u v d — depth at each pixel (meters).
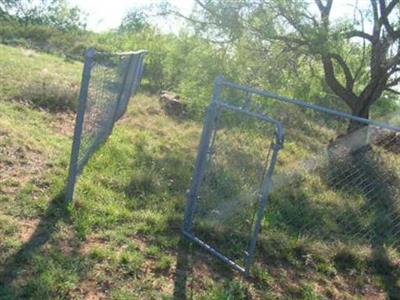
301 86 10.84
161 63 14.54
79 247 4.58
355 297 4.95
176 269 4.63
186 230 5.25
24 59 16.36
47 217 4.96
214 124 5.13
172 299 4.13
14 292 3.74
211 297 4.26
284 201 6.83
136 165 7.16
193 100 9.98
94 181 6.09
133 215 5.43
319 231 6.21
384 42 10.45
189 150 8.78
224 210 5.74
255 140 6.90
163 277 4.45
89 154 6.49
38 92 9.70
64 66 17.14
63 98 9.74
